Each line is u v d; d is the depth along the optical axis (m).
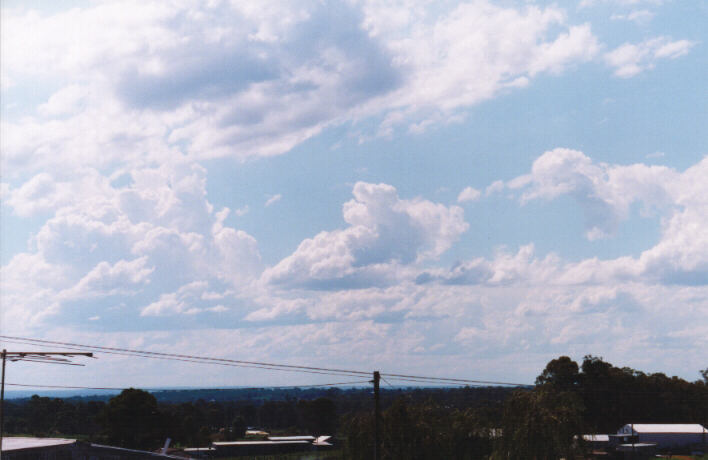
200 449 122.06
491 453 51.59
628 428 105.62
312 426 199.25
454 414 59.25
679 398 128.88
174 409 189.62
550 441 46.66
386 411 60.56
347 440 61.34
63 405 193.38
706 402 129.88
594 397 122.94
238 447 121.00
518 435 47.88
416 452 57.53
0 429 34.00
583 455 47.41
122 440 119.56
